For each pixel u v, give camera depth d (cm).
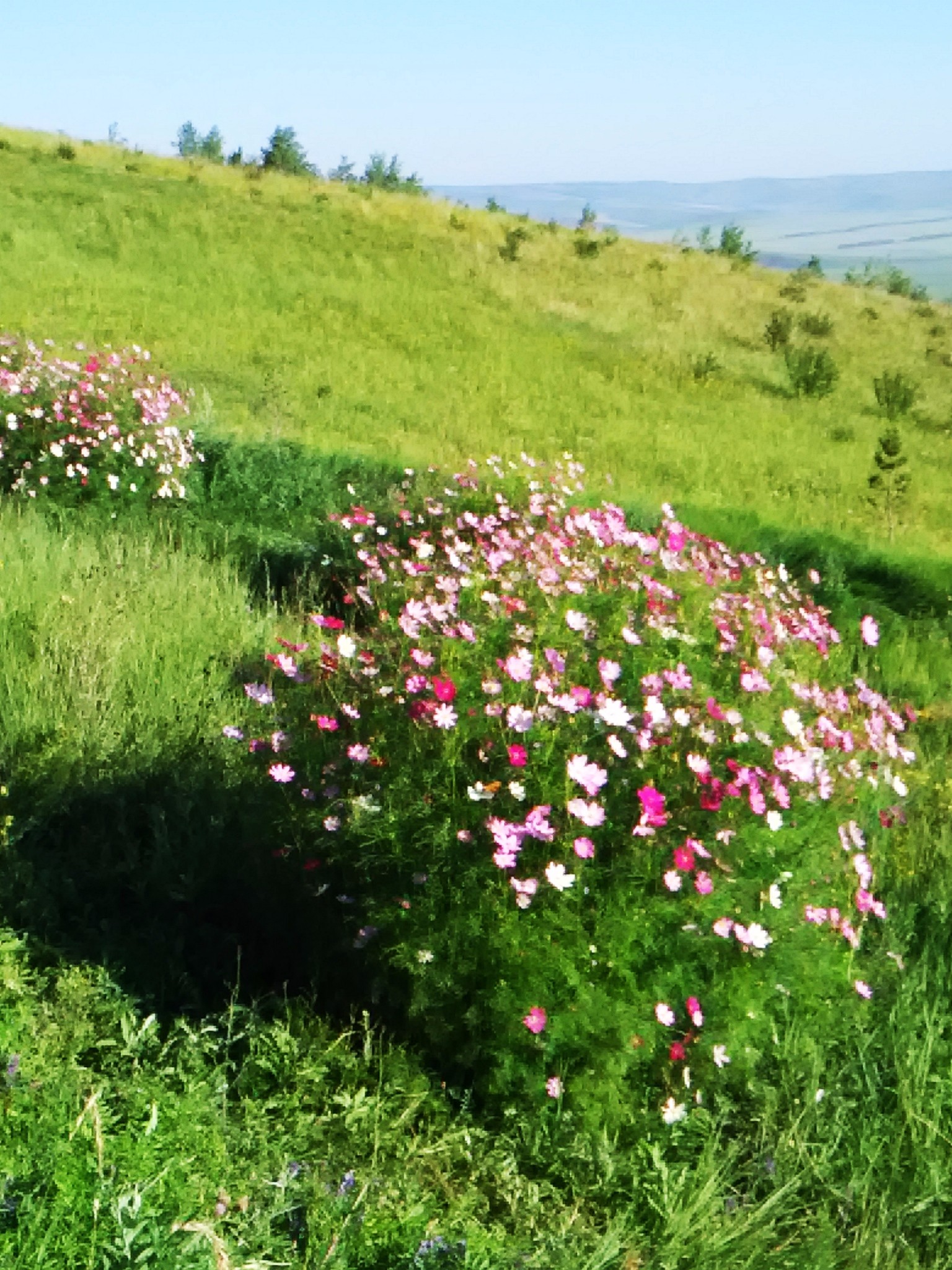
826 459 2112
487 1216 296
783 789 357
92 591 650
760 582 707
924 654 916
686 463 1884
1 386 995
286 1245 250
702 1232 298
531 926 323
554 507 879
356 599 709
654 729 357
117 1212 224
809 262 4631
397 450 1589
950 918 460
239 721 531
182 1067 312
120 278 2495
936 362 3431
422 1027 343
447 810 341
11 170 3192
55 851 429
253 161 4716
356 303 2675
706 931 336
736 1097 355
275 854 378
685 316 3300
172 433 1012
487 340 2594
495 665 377
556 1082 320
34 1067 281
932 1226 318
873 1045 382
